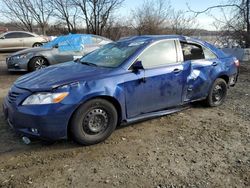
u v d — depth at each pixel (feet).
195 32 65.57
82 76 14.44
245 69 37.65
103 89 14.30
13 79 31.58
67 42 35.91
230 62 21.16
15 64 33.83
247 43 49.44
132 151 14.12
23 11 104.53
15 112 13.53
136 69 15.61
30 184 11.43
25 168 12.53
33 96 13.37
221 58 20.62
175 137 15.79
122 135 15.87
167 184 11.53
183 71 17.71
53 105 13.19
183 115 19.16
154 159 13.42
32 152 13.84
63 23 97.60
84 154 13.75
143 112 16.35
